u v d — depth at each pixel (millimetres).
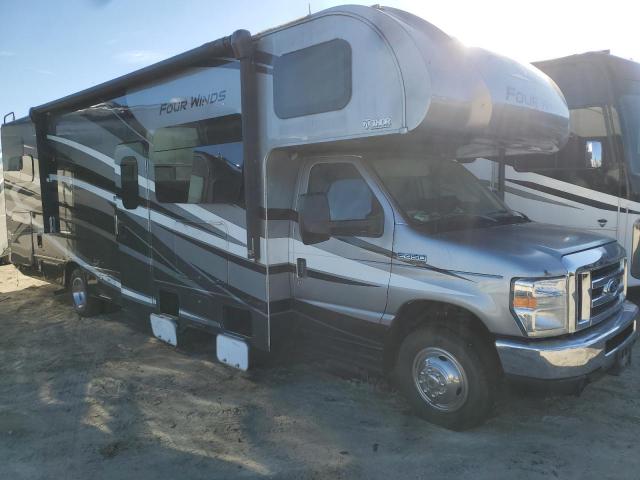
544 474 3367
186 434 4051
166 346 6176
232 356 5004
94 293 7266
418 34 3686
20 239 8852
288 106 4301
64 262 7766
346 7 3887
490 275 3586
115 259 6656
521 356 3500
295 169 4746
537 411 4199
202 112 5102
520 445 3713
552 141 4832
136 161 6059
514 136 4297
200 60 5020
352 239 4305
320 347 4723
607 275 3959
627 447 3662
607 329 3775
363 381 4871
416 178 4508
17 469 3650
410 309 4062
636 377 4789
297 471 3498
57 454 3824
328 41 3980
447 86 3607
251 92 4551
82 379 5223
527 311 3473
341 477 3414
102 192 6719
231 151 4836
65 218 7594
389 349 4250
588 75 6512
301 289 4723
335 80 3947
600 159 6363
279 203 4672
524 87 4301
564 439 3783
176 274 5664
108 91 6336
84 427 4219
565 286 3523
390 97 3656
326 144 4188
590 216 6547
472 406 3770
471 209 4594
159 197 5758
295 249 4723
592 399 4383
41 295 9320
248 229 4633
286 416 4285
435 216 4211
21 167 8539
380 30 3697
